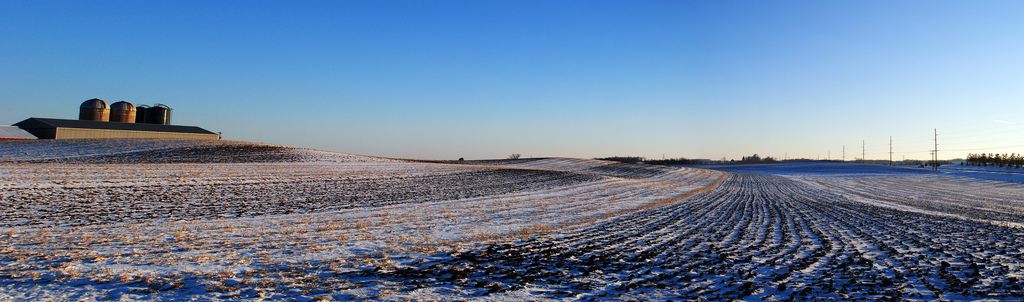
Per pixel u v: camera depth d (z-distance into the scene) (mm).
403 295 6805
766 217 21844
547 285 7734
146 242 11445
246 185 30453
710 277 8648
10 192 22219
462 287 7410
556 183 41188
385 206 23375
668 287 7773
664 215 21609
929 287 7996
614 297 7043
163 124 90125
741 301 6961
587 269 9117
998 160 121188
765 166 132125
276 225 15789
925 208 31609
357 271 8438
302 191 29250
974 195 46812
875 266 9961
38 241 11273
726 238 14281
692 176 71875
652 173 75188
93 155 49438
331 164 50375
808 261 10461
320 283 7430
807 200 36031
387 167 50344
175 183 29219
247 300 6352
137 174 32094
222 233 13453
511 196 30188
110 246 10688
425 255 10250
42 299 6180
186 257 9422
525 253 10836
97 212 18578
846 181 69812
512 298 6828
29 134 70812
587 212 22047
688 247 12297
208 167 39844
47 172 30062
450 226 15953
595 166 84125
